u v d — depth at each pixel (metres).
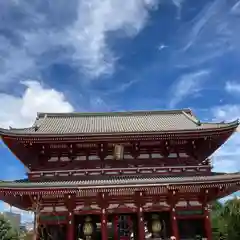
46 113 39.84
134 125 35.62
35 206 25.27
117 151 29.67
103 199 26.73
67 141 29.05
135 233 27.89
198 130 29.27
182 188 26.92
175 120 37.59
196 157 30.72
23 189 25.05
